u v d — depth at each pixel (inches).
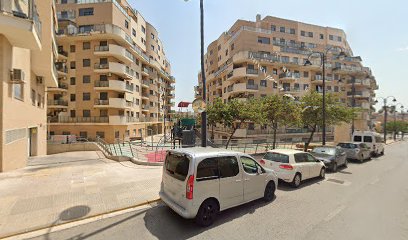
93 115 1253.1
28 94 507.8
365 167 505.4
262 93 1414.9
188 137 458.9
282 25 1679.4
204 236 175.6
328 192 300.8
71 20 1240.8
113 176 346.6
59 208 218.5
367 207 245.0
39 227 180.4
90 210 215.8
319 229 191.0
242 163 234.1
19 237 166.6
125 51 1275.8
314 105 745.6
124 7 1477.6
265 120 657.6
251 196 238.4
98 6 1252.5
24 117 466.9
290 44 1636.3
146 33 1763.0
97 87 1224.2
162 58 2192.4
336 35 1834.4
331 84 1753.2
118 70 1242.0
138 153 650.8
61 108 1283.2
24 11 358.0
